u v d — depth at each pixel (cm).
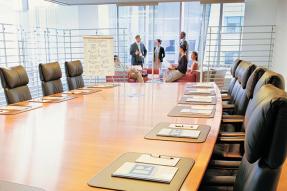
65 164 123
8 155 135
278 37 611
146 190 98
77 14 833
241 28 686
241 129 228
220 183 144
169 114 216
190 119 200
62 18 806
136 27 848
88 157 131
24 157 132
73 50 830
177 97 290
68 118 208
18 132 173
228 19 741
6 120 203
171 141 152
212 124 186
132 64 766
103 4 805
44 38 710
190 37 823
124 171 113
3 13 610
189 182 104
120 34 817
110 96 301
